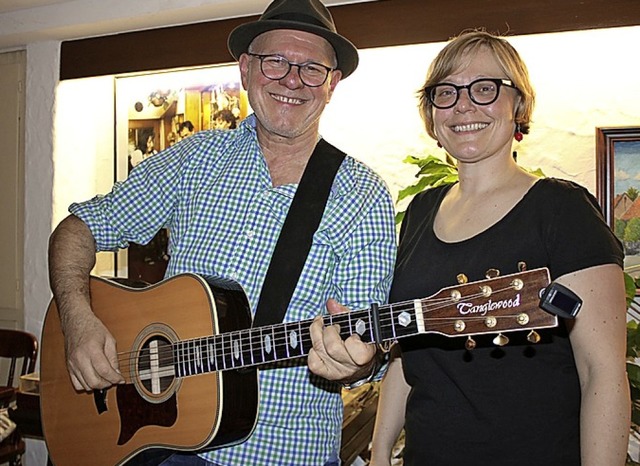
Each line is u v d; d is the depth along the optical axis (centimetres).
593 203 136
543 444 131
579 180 288
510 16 260
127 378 162
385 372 154
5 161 369
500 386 134
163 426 155
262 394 151
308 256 155
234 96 348
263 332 143
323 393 154
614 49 283
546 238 133
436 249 149
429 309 124
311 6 166
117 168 374
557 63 290
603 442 122
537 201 137
